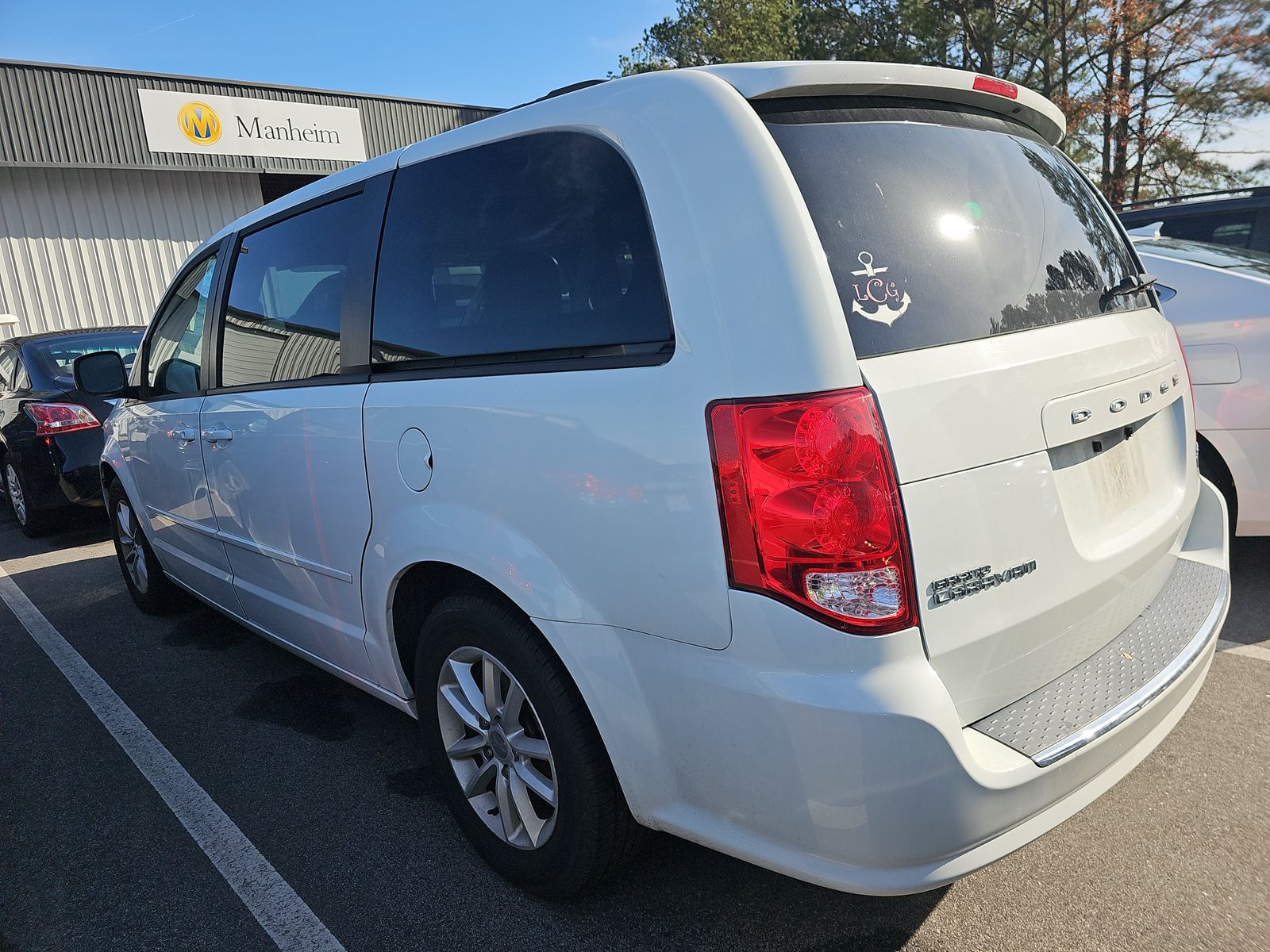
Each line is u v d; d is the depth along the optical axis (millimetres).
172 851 2551
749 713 1604
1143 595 2180
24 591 5316
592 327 1860
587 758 1959
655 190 1758
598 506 1789
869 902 2162
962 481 1616
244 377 3131
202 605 4801
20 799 2887
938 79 1934
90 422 6410
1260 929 1990
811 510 1515
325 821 2660
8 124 14508
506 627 2051
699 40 34531
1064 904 2105
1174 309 3721
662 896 2225
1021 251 1969
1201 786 2535
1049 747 1642
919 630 1549
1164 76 22375
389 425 2305
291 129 17047
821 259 1583
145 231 16797
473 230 2178
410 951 2090
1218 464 3646
